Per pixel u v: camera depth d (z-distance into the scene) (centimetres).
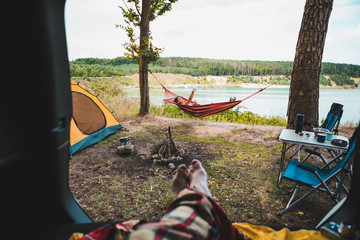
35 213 93
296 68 469
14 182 83
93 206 248
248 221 221
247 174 329
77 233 93
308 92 461
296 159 389
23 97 78
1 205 82
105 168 355
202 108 505
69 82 97
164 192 279
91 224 108
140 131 589
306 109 466
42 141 86
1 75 72
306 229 125
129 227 88
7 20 69
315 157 398
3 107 75
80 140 438
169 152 387
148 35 689
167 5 688
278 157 396
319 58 453
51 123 87
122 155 415
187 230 60
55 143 91
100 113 537
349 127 652
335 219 113
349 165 205
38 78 79
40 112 82
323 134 265
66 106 96
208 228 68
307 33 446
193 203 77
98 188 290
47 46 79
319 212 238
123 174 333
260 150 439
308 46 446
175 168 354
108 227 86
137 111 842
